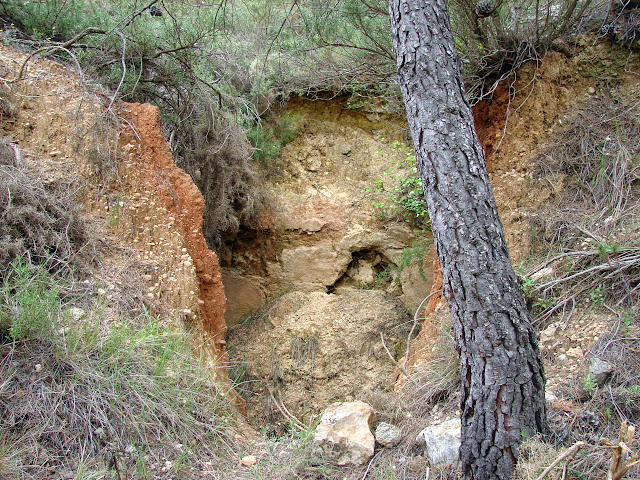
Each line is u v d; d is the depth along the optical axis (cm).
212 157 763
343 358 735
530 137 664
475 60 659
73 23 684
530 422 309
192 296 524
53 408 355
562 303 486
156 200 560
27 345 379
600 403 370
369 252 895
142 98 755
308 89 913
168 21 708
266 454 414
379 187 899
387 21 675
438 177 321
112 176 540
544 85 670
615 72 668
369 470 387
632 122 616
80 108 556
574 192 605
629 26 662
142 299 481
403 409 470
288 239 895
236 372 738
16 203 465
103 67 691
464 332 314
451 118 327
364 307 802
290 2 890
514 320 307
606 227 535
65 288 445
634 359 394
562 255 524
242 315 879
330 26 692
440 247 322
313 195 917
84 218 507
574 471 307
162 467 360
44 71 595
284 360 747
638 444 324
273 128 931
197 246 588
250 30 899
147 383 396
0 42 614
